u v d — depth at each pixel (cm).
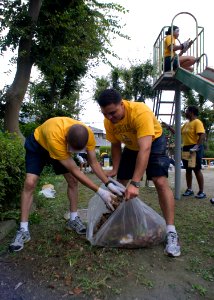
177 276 263
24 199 324
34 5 817
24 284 252
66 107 1397
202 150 570
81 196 592
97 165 328
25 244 326
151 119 293
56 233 360
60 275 264
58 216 432
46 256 298
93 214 343
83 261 288
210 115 2595
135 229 313
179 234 363
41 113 1177
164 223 332
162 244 326
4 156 410
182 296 235
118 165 355
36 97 1280
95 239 314
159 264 284
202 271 271
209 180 873
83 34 866
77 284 250
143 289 244
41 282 255
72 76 1266
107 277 259
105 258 293
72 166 302
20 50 816
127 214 315
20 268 277
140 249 314
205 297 234
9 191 421
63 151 292
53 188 644
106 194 304
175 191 573
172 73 543
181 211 474
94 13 870
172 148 764
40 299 232
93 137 323
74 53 849
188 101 2414
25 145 334
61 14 830
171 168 1193
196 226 396
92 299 232
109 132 340
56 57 843
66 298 233
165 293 239
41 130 320
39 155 328
